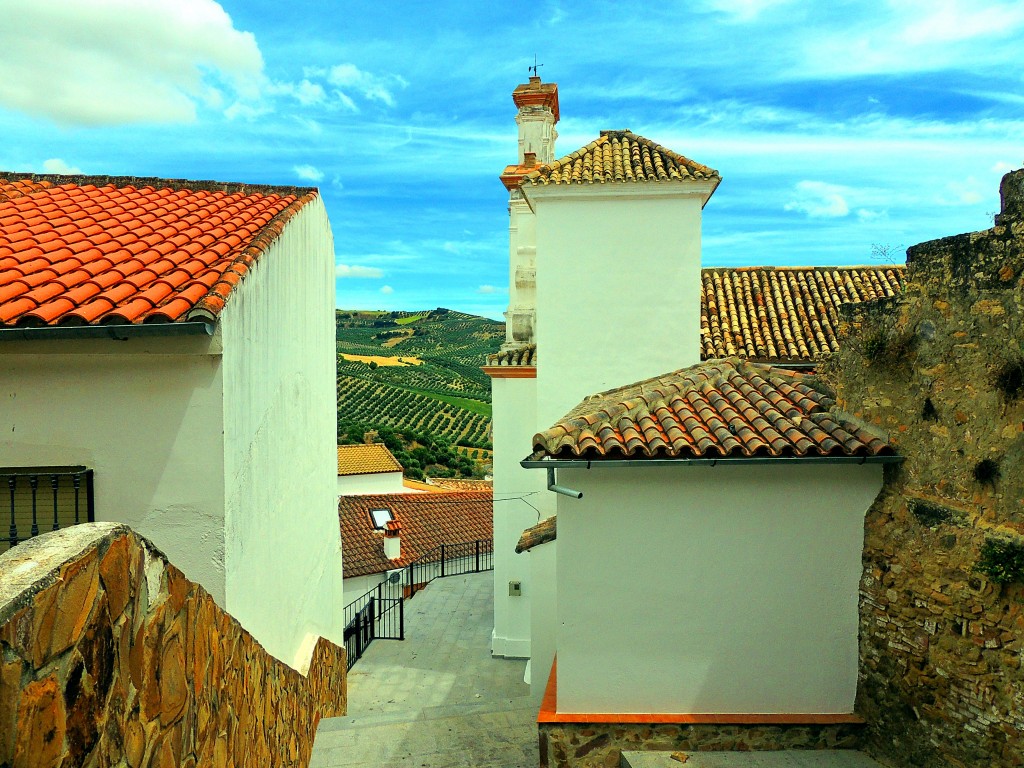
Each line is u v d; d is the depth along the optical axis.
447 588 20.30
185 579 3.88
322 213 10.97
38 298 5.68
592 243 11.63
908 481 6.34
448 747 8.27
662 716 6.74
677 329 11.59
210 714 4.32
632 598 6.81
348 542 21.17
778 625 6.80
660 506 6.79
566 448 6.62
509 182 15.48
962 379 5.75
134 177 9.74
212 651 4.39
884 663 6.45
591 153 12.49
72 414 5.64
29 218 7.80
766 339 12.25
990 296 5.45
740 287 13.84
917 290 6.23
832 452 6.54
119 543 3.04
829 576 6.79
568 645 6.82
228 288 5.83
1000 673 5.32
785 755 6.58
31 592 2.35
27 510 5.85
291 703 7.29
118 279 6.16
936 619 5.92
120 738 3.02
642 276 11.59
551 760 6.76
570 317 11.69
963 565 5.65
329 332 11.98
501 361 13.70
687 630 6.81
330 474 11.89
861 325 7.00
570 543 6.80
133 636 3.17
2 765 2.18
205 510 5.69
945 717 5.80
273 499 7.54
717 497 6.78
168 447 5.67
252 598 6.62
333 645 11.02
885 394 6.64
